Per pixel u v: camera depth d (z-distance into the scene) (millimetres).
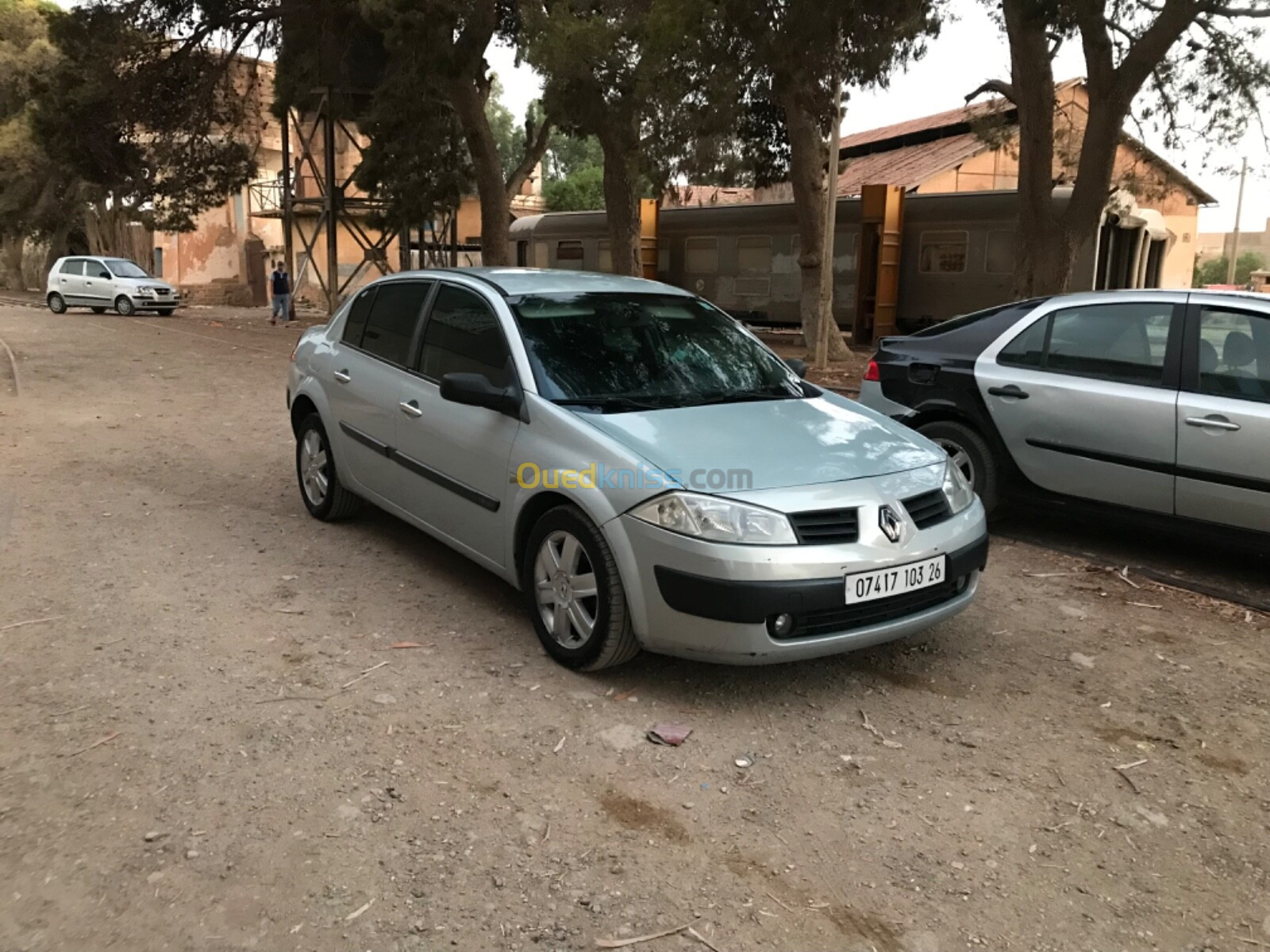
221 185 25719
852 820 3199
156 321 25750
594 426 4156
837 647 3848
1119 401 5609
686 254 23719
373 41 22422
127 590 5043
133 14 20656
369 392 5582
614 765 3490
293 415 6637
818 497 3832
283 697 3902
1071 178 20781
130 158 23234
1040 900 2828
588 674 4199
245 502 6883
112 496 6945
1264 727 3895
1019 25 12242
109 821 3051
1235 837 3162
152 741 3533
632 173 17516
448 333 5176
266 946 2551
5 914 2627
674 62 13438
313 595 5059
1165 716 3982
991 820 3221
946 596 4207
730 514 3707
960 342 6605
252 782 3293
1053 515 6926
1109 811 3293
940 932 2689
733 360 5105
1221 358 5324
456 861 2922
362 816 3127
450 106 21641
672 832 3107
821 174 16688
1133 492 5629
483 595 5121
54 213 37219
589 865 2930
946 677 4309
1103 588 5496
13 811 3088
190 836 2988
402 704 3877
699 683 4160
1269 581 5656
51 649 4293
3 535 5930
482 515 4672
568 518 4125
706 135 14344
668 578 3760
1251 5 11336
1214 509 5293
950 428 6512
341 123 25188
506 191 23297
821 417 4590
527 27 15961
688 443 4055
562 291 5121
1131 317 5766
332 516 6285
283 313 25531
